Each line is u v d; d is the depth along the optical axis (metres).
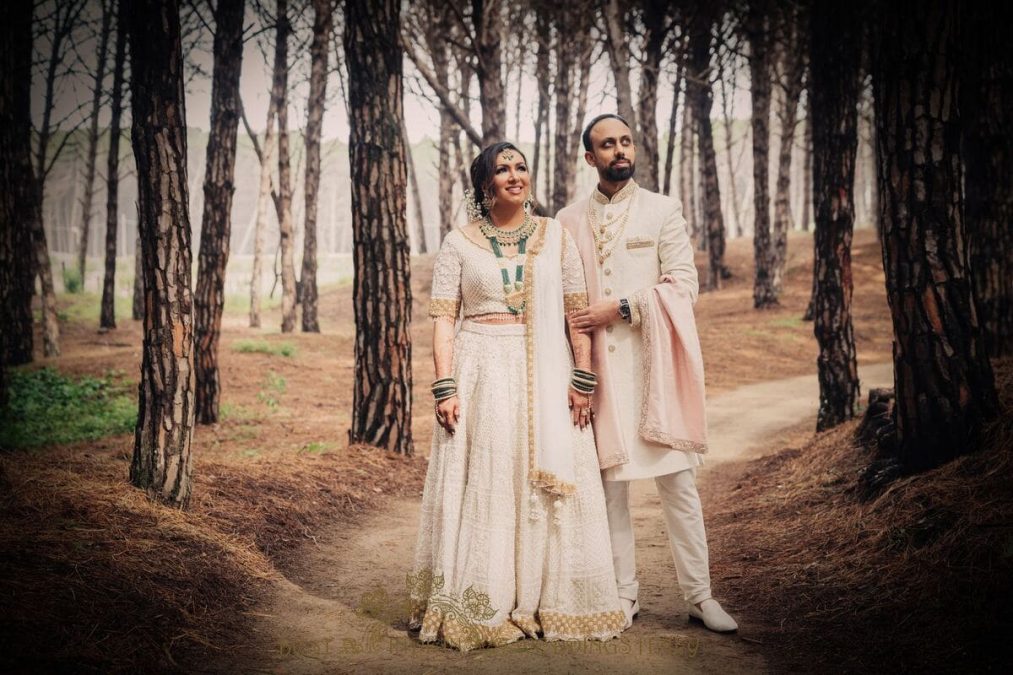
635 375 3.65
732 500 6.23
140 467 4.55
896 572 3.68
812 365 16.69
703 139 26.98
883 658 2.98
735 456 8.70
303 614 3.71
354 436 7.41
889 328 20.70
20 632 2.81
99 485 4.47
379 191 7.23
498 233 3.62
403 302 7.36
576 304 3.67
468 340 3.60
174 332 4.55
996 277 6.43
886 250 4.60
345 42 7.20
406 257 7.36
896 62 4.48
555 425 3.44
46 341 15.88
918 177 4.45
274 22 13.97
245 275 37.44
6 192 7.47
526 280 3.54
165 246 4.48
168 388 4.55
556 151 21.14
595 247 3.76
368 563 4.62
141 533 4.05
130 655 2.91
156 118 4.40
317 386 13.91
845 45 7.95
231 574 3.98
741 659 3.16
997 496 3.83
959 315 4.45
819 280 8.07
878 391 6.34
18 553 3.43
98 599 3.22
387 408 7.34
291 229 20.44
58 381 11.41
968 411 4.41
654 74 12.14
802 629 3.40
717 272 27.28
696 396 3.58
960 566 3.47
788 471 6.54
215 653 3.12
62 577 3.29
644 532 5.53
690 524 3.62
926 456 4.48
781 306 22.98
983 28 6.61
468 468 3.50
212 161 9.86
